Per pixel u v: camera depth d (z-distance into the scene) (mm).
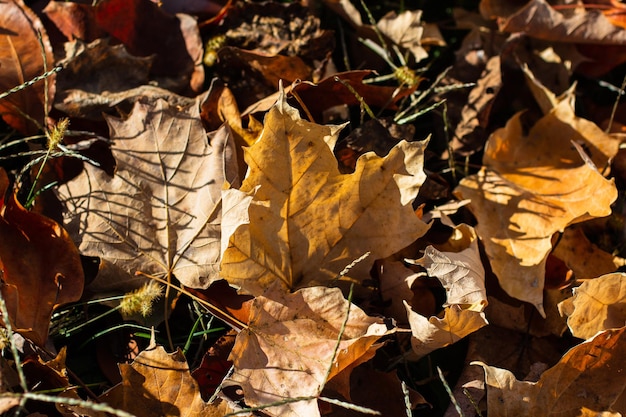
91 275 632
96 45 669
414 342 608
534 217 668
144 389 586
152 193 629
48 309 604
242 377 586
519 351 647
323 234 620
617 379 608
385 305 632
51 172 651
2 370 573
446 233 661
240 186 627
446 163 708
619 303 626
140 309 608
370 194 617
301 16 716
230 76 695
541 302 639
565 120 706
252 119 652
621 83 770
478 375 631
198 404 583
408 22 729
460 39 777
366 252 625
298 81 652
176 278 626
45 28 691
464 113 717
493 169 695
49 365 580
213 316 632
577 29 734
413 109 725
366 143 662
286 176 604
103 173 634
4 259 605
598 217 670
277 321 599
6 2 657
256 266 609
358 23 736
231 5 717
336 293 595
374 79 717
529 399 604
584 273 667
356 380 613
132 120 637
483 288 617
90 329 629
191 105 637
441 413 631
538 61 755
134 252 623
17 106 665
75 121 668
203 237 622
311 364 590
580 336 623
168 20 699
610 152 696
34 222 610
